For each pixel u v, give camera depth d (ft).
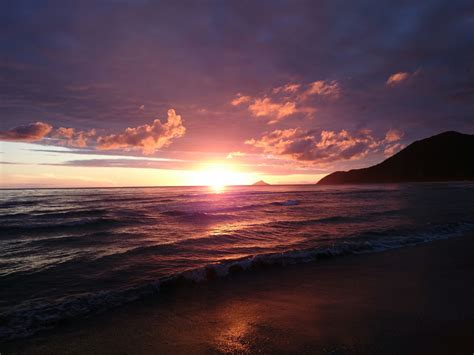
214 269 25.04
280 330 14.55
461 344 12.43
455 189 208.03
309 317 16.07
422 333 13.60
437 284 21.34
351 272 25.08
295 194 198.59
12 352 13.04
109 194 194.70
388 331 13.94
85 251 34.09
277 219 63.41
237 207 95.35
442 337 13.14
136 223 59.62
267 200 133.90
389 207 85.30
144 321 16.14
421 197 129.59
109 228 52.95
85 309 17.78
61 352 13.01
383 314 16.07
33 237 44.24
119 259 30.14
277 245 36.60
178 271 25.99
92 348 13.28
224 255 31.73
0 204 106.42
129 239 41.78
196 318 16.43
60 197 154.10
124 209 88.12
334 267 26.78
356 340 13.17
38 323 15.90
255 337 13.91
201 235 44.47
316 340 13.35
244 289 21.38
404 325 14.56
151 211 82.74
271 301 18.85
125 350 13.04
